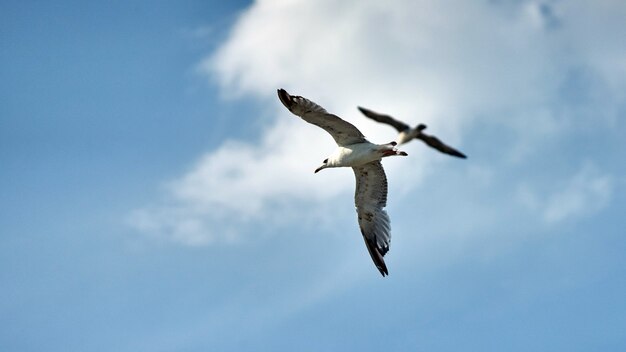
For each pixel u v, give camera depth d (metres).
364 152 18.86
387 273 21.98
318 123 19.17
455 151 12.02
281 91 18.84
